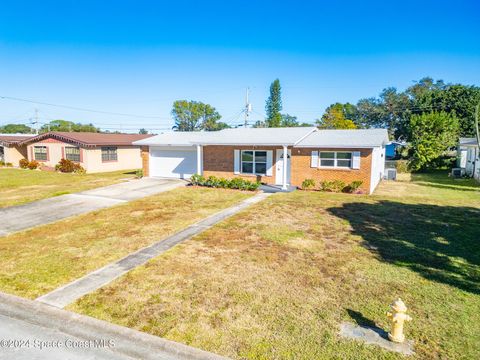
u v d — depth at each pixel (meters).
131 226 10.87
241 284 6.61
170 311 5.64
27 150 31.09
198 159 20.28
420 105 40.09
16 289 6.48
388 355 4.51
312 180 18.16
